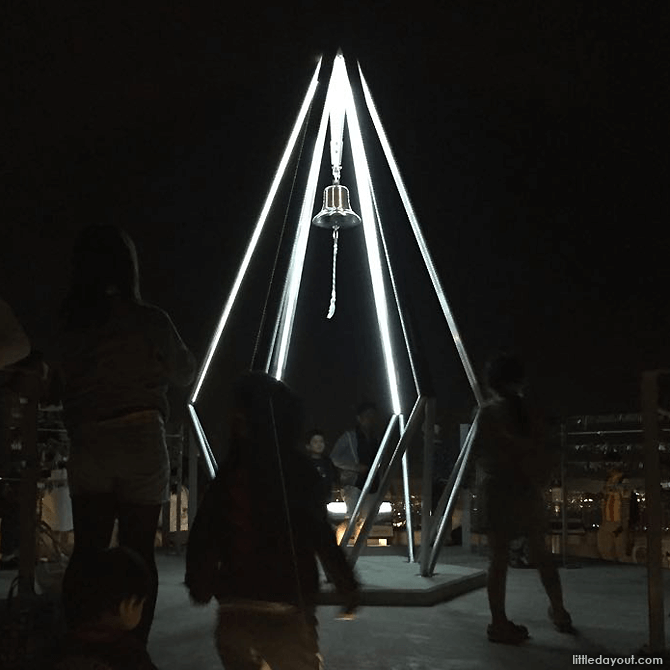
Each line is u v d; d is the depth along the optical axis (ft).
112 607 8.27
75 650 8.24
